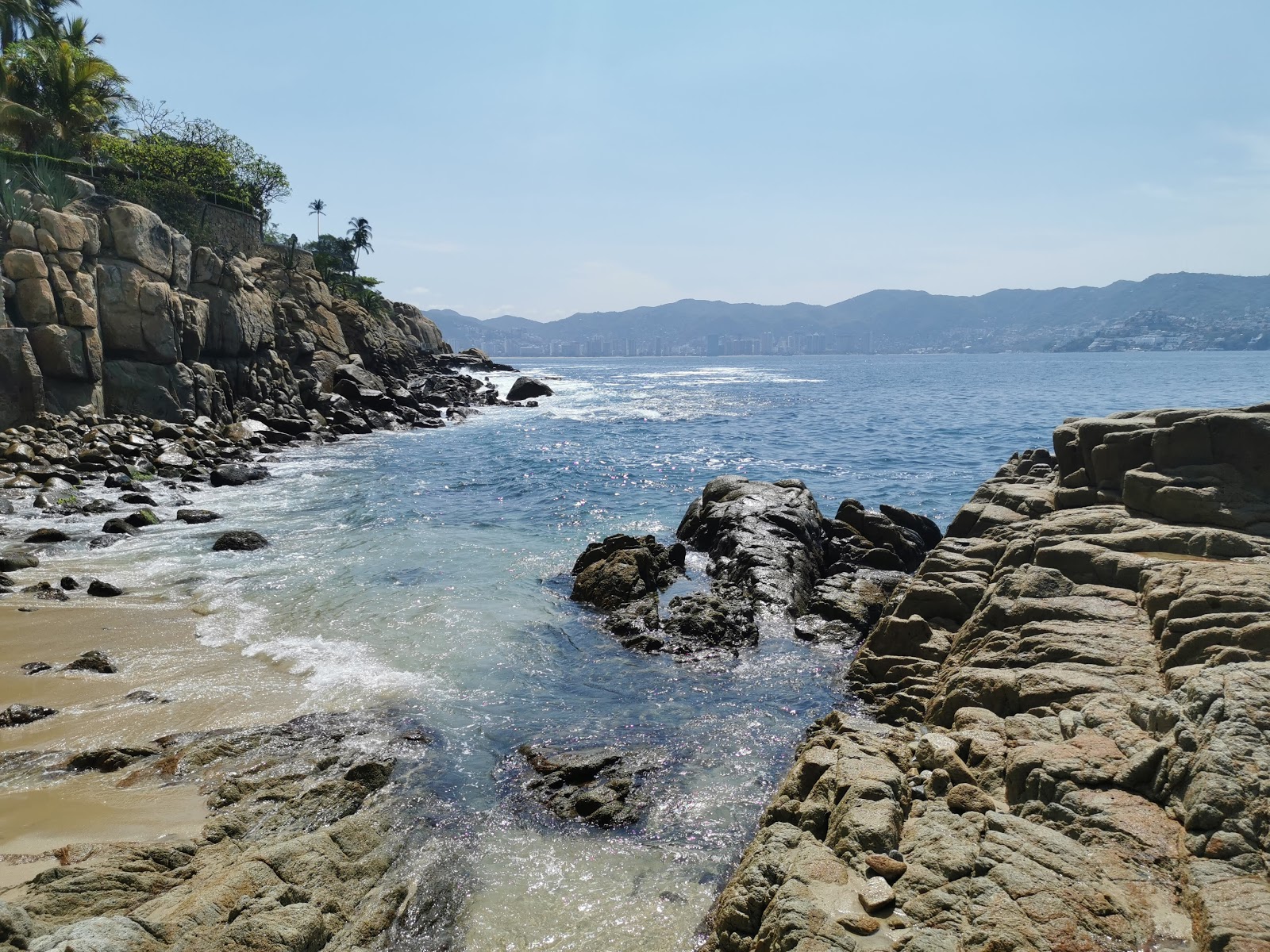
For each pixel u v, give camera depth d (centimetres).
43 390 3127
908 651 1212
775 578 1620
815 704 1176
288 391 4619
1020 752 724
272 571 1783
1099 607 1019
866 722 927
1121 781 672
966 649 1089
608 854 816
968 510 1653
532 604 1596
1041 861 591
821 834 706
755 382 11556
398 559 1909
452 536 2162
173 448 3188
